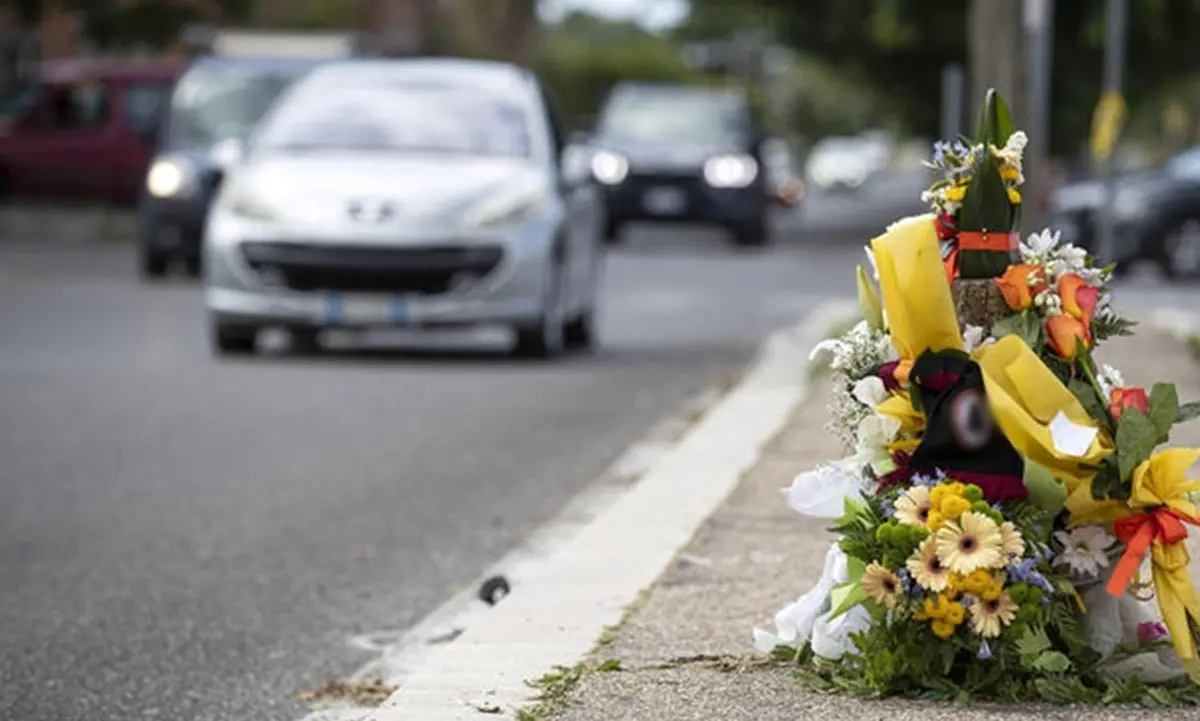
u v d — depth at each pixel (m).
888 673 6.48
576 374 17.34
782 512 10.07
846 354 6.72
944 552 6.32
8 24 47.06
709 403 15.54
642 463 12.84
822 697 6.55
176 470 12.32
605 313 23.72
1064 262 6.67
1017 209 6.70
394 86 19.23
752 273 30.58
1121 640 6.58
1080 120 42.91
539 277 17.77
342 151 18.58
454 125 18.81
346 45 33.72
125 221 34.59
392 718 6.55
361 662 8.18
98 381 16.28
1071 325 6.51
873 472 6.62
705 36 76.56
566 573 8.73
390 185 17.88
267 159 18.48
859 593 6.45
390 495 11.66
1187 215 31.53
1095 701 6.41
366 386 16.20
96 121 33.59
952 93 21.36
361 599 9.23
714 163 37.94
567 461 12.88
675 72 94.25
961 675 6.51
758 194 38.03
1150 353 16.73
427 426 14.17
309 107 19.05
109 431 13.74
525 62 86.50
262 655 8.27
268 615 8.91
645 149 38.31
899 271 6.44
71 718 7.37
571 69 90.88
